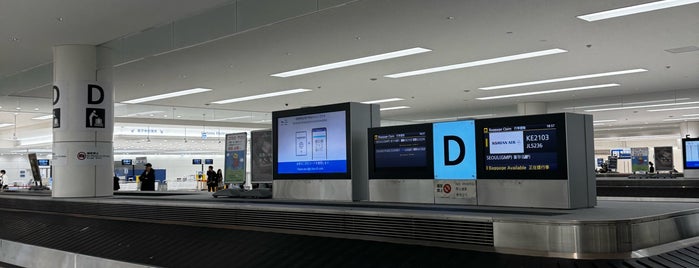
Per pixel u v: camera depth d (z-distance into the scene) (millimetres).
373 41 12930
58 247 9688
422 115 29672
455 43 13227
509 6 10375
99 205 10727
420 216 6215
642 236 5449
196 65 15594
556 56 14852
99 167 12352
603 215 5758
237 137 11016
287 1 10414
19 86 17578
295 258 6746
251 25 11000
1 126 31781
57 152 12188
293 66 15945
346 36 12391
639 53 14633
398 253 6129
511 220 5582
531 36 12648
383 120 31062
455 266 5609
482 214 6020
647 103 24094
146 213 9711
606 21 11461
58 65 12375
